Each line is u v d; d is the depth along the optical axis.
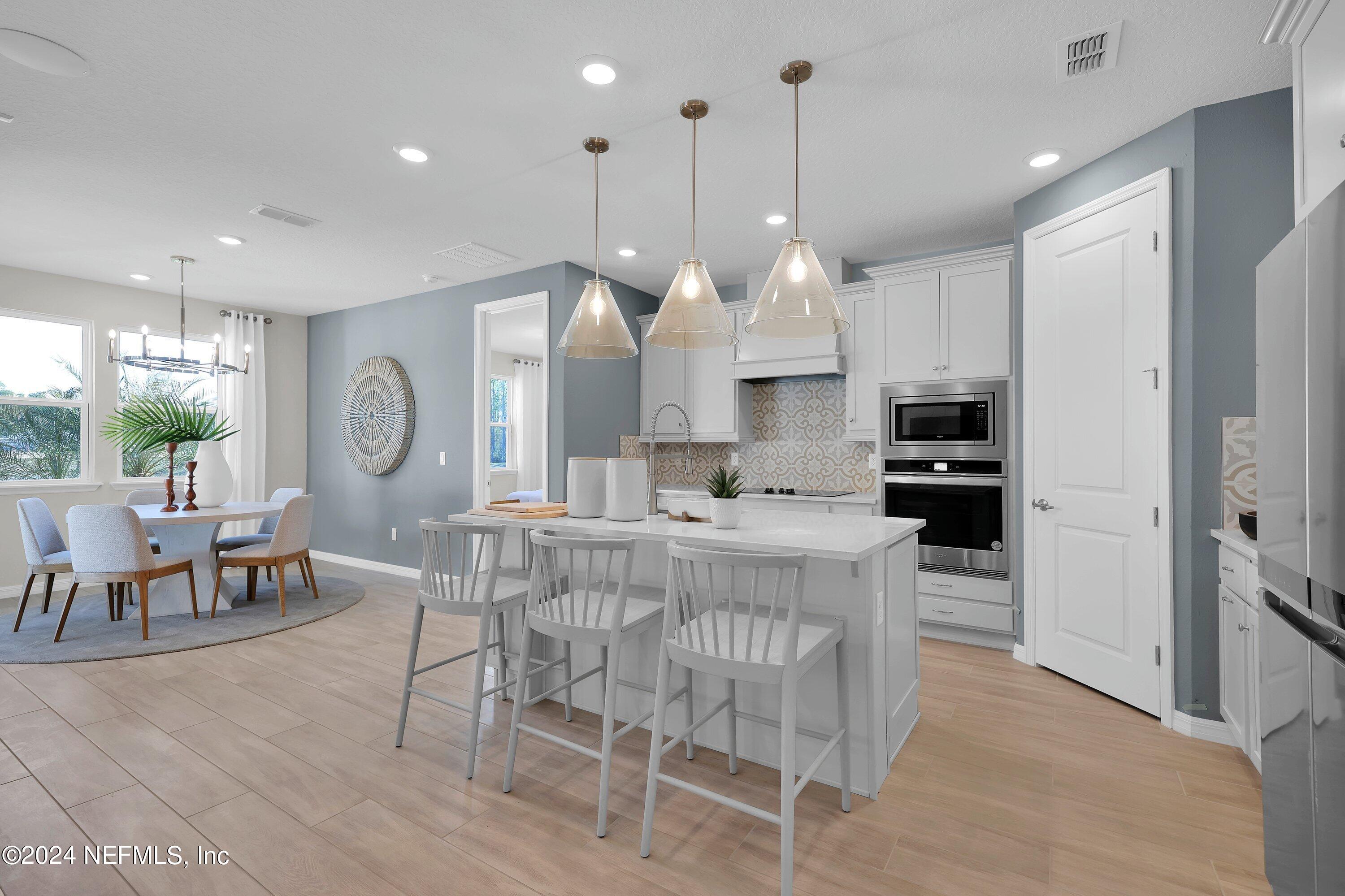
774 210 3.62
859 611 2.09
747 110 2.56
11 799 2.03
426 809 2.00
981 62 2.24
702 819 1.96
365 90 2.43
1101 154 2.90
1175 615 2.56
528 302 4.83
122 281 5.15
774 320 2.45
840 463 4.75
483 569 3.83
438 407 5.41
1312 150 1.63
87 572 3.61
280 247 4.27
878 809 2.01
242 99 2.49
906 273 3.96
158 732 2.51
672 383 5.16
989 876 1.69
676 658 1.83
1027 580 3.33
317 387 6.42
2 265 4.68
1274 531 1.47
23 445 4.86
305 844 1.81
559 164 3.05
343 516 6.16
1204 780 2.17
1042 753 2.37
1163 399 2.58
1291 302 1.38
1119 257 2.78
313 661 3.37
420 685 3.03
